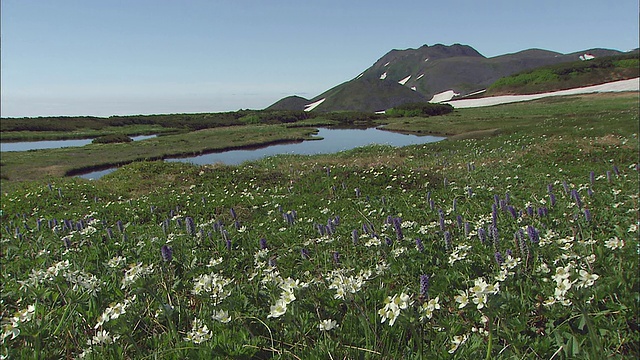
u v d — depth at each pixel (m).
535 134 33.34
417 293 4.63
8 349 3.72
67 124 114.06
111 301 4.93
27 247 9.63
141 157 47.81
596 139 24.16
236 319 4.16
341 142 58.94
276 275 4.45
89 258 7.71
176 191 19.61
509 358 3.34
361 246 7.41
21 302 5.48
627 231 6.38
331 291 4.39
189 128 107.88
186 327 4.29
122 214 14.61
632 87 98.94
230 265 6.88
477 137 39.09
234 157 47.78
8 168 40.66
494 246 5.91
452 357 3.34
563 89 126.19
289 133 74.00
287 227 10.38
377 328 3.89
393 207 12.66
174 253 7.19
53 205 17.64
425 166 24.16
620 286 3.97
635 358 3.18
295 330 3.87
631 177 13.71
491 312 3.20
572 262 4.64
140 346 4.01
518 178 16.31
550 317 3.82
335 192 16.84
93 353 3.67
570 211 8.89
